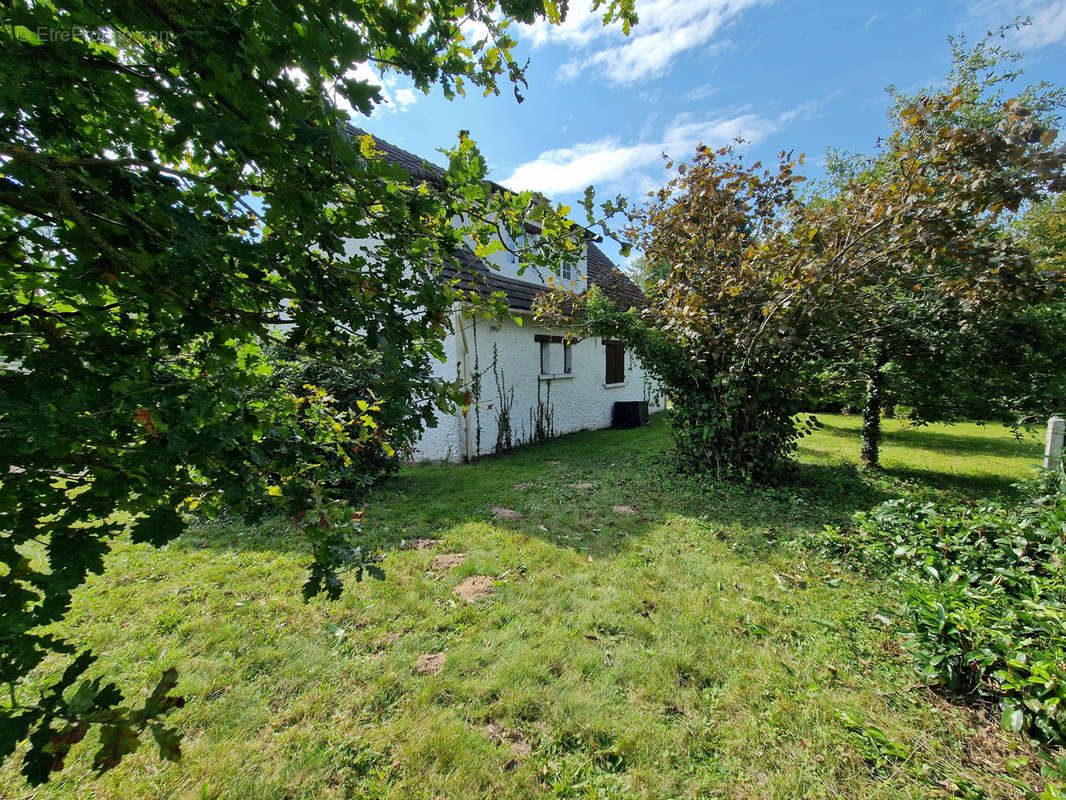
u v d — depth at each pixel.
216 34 0.88
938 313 5.43
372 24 1.27
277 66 0.93
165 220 1.00
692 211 5.66
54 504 1.00
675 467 6.87
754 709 2.24
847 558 3.76
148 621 2.92
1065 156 3.39
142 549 3.98
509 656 2.59
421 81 1.46
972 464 7.45
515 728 2.14
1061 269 3.98
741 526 4.57
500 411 8.74
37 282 1.10
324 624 2.88
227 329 1.11
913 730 2.10
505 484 6.31
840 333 5.82
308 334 1.36
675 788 1.86
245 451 1.24
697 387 6.47
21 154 0.90
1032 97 12.14
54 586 0.92
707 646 2.68
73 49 0.89
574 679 2.43
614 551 4.00
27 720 0.79
